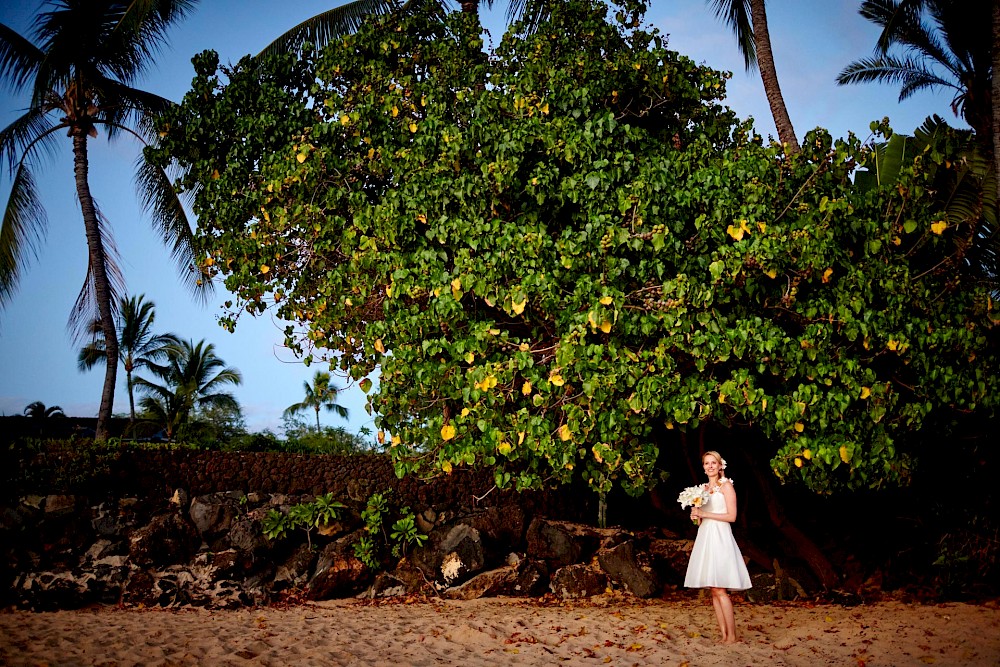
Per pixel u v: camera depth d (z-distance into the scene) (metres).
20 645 7.21
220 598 10.13
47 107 16.17
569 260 7.49
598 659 6.79
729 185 8.02
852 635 7.22
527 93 9.21
